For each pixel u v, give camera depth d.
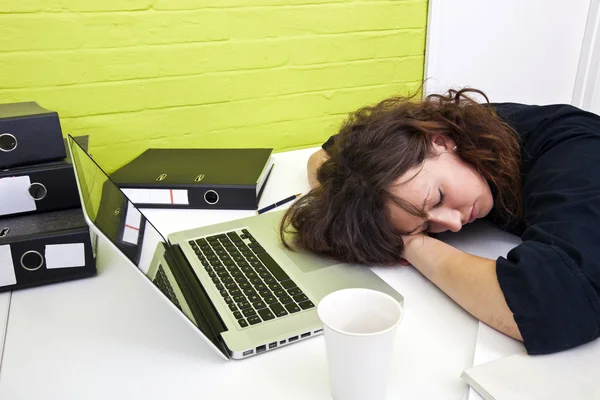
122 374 0.60
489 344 0.62
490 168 0.84
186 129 1.52
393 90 1.72
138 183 1.07
